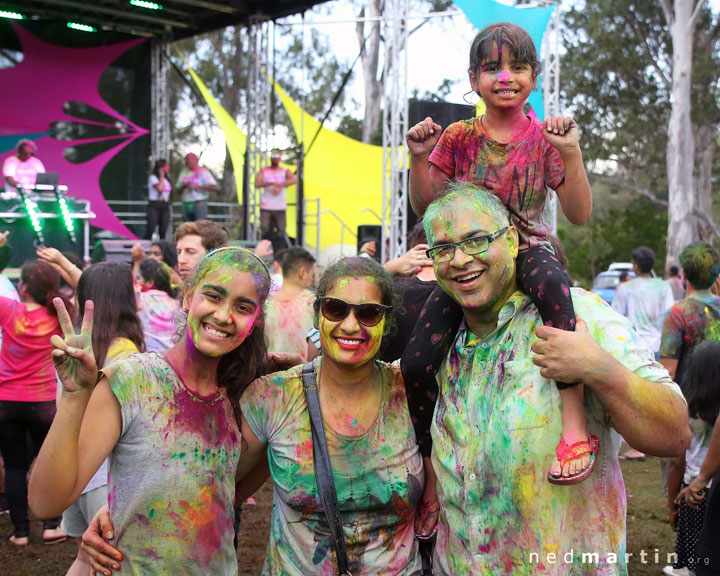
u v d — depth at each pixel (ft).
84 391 6.17
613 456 6.80
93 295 10.52
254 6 45.03
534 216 7.52
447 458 7.13
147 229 47.65
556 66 35.58
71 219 36.42
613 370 5.94
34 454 17.43
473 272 6.69
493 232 6.68
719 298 15.07
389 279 7.57
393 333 8.61
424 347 7.43
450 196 6.86
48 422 15.37
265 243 20.56
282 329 14.92
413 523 7.72
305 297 15.10
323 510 7.14
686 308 14.88
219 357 7.18
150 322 15.38
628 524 17.48
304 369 7.77
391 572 7.32
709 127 90.27
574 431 6.26
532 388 6.62
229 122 55.11
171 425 6.81
